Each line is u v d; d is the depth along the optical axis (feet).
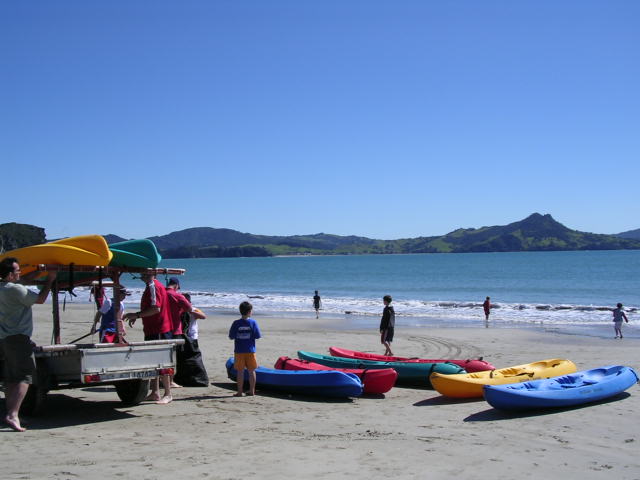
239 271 386.73
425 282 227.61
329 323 83.61
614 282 207.31
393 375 32.94
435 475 18.58
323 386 31.55
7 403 23.38
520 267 354.33
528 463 20.18
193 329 34.45
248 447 21.30
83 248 23.88
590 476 18.92
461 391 31.37
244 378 34.12
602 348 56.44
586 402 29.76
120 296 27.22
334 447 21.57
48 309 103.09
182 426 24.43
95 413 26.48
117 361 24.25
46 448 20.57
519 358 49.67
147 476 17.74
